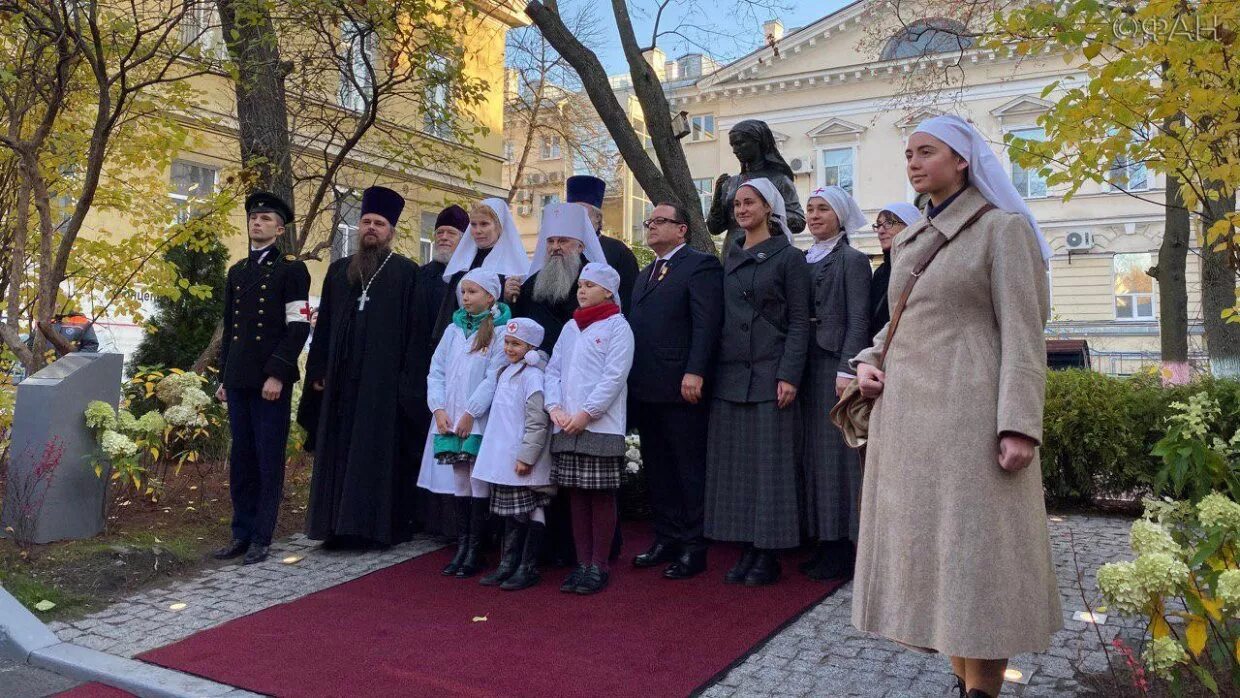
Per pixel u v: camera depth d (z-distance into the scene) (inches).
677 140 341.1
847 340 184.4
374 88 333.7
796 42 1262.3
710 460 192.7
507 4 403.2
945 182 112.2
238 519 219.6
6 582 181.0
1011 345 103.2
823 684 136.6
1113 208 1125.1
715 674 140.2
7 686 145.0
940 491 104.8
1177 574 111.4
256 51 326.6
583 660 146.8
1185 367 367.6
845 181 1255.5
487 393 195.0
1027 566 103.3
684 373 191.8
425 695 134.6
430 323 229.8
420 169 409.1
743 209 193.5
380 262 225.5
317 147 440.8
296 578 200.4
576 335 186.9
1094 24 225.6
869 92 1230.9
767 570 189.3
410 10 320.5
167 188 351.9
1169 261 392.8
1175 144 225.1
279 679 141.5
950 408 105.7
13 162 276.4
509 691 135.2
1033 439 99.9
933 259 111.0
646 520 257.4
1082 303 1141.7
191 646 156.5
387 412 219.6
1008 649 100.7
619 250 223.8
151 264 330.6
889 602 108.0
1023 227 106.7
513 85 893.8
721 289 195.0
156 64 292.8
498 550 223.1
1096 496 274.7
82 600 182.2
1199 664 126.0
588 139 1000.2
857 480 186.7
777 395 185.9
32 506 203.5
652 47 420.8
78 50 236.7
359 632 162.6
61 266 245.9
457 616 170.9
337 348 223.5
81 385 213.0
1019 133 1087.6
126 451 208.5
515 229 228.5
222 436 298.2
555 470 183.9
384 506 217.2
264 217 225.0
